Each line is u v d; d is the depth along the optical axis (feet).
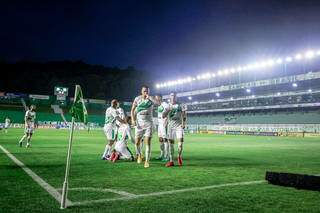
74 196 18.72
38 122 223.10
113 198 18.34
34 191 19.79
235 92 251.80
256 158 43.52
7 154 43.27
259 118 215.92
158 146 67.51
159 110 38.99
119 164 34.09
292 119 198.08
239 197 18.93
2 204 16.62
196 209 16.26
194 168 31.60
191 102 282.15
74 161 36.45
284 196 19.22
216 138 119.65
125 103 284.00
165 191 20.40
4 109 248.93
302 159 42.68
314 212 16.01
